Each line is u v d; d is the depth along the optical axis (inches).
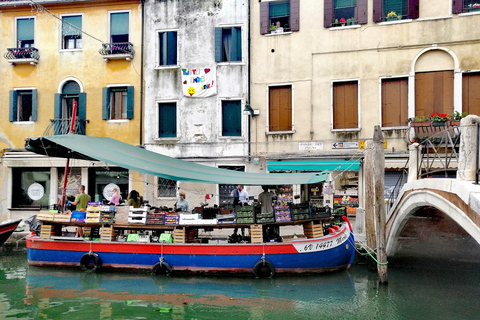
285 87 631.2
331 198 600.1
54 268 416.2
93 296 334.0
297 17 619.5
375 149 357.1
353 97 603.5
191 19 653.9
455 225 384.2
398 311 301.0
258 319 285.4
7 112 685.3
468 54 555.2
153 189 647.8
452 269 420.5
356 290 346.6
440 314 294.5
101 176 668.7
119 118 674.2
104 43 660.7
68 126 661.3
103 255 401.1
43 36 685.3
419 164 390.0
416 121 530.0
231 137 636.1
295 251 374.6
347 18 611.8
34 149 425.1
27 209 663.1
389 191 578.6
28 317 288.8
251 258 374.3
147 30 665.0
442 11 566.3
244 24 639.1
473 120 245.9
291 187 617.9
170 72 656.4
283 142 622.2
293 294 335.3
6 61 689.0
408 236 410.9
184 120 650.8
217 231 540.1
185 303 316.8
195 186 635.5
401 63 580.4
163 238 394.9
